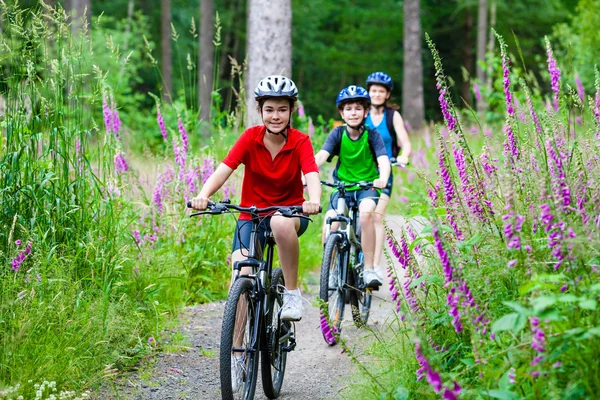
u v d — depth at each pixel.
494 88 16.84
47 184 6.40
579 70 20.17
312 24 50.91
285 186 5.65
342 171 7.86
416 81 32.03
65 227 6.49
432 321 4.75
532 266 4.07
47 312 5.58
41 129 6.55
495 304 4.37
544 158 4.75
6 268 5.65
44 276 5.72
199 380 6.02
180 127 9.05
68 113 6.86
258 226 5.34
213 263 9.00
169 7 35.94
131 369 6.18
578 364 3.51
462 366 4.40
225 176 5.54
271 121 5.46
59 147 6.62
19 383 4.92
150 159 9.91
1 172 6.04
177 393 5.70
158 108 9.41
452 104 4.99
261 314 5.27
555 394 3.44
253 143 5.58
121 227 7.32
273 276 5.62
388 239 4.98
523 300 3.61
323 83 54.91
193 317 7.86
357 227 7.82
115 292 6.64
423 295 5.28
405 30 32.03
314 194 5.48
